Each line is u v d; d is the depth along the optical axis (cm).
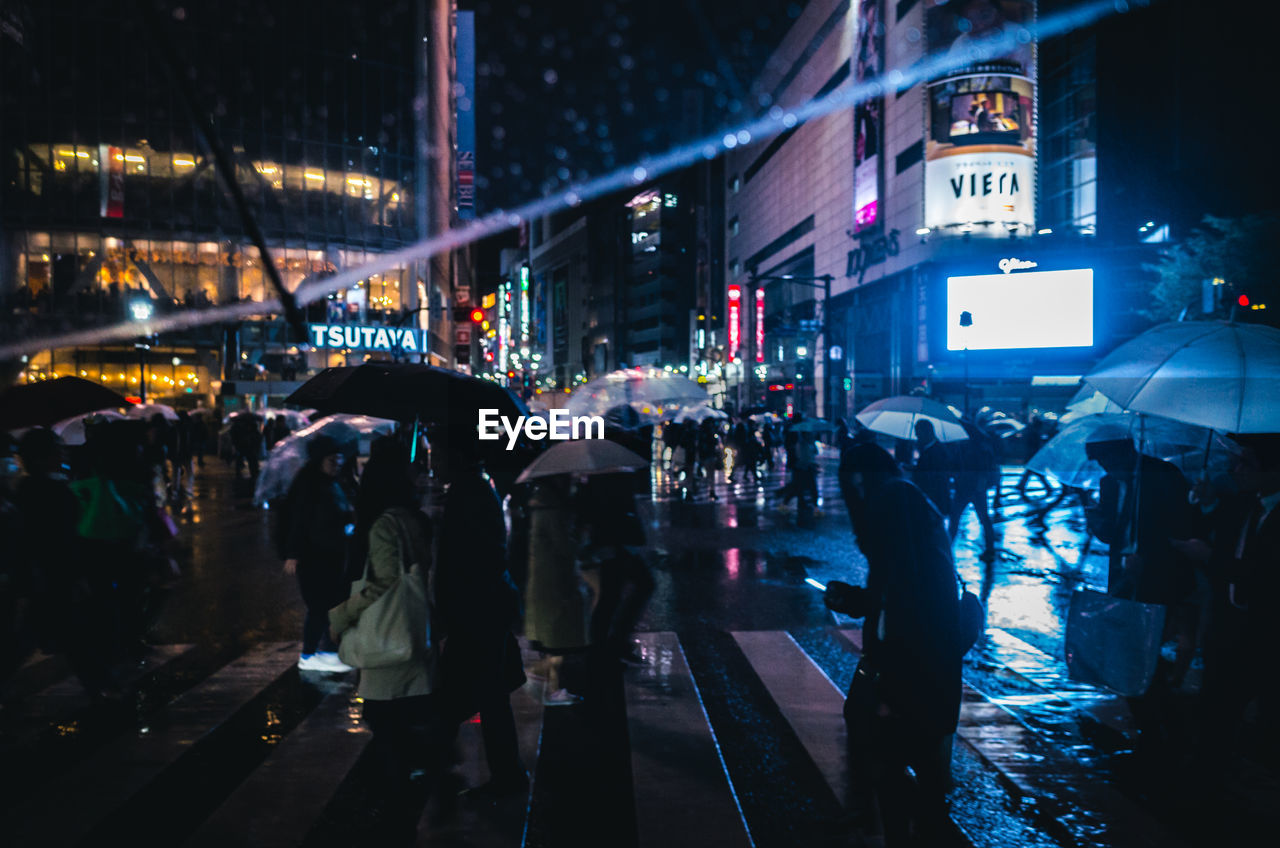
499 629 460
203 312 4909
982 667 718
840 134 6222
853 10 5919
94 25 4822
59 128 4775
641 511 1841
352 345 5019
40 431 599
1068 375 4297
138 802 460
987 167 4494
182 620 878
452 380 482
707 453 2125
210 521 1641
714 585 1046
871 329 5616
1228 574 454
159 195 4900
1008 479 2561
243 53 5062
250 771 502
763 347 8050
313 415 2294
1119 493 568
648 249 12331
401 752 441
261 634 823
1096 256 4188
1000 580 1099
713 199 10369
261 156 5094
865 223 5672
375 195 5366
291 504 693
